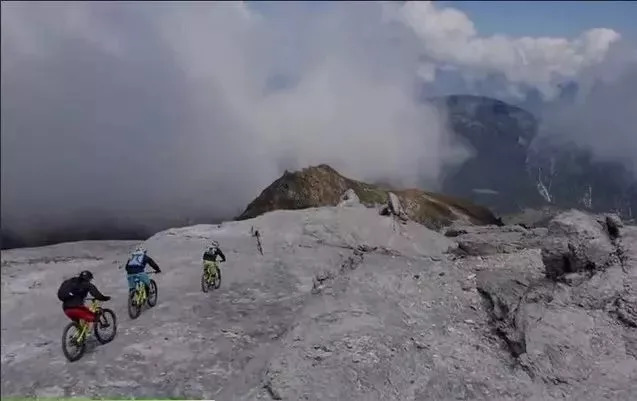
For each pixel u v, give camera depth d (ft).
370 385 28.73
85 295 36.27
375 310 37.73
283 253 60.23
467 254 52.65
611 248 35.14
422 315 36.73
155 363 34.22
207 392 30.37
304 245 62.34
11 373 32.76
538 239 55.77
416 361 30.58
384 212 71.41
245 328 39.88
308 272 52.90
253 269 55.62
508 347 31.48
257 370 32.07
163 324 40.93
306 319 36.70
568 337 29.43
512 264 45.55
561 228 36.83
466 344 32.42
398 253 58.44
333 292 42.50
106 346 37.06
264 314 42.83
